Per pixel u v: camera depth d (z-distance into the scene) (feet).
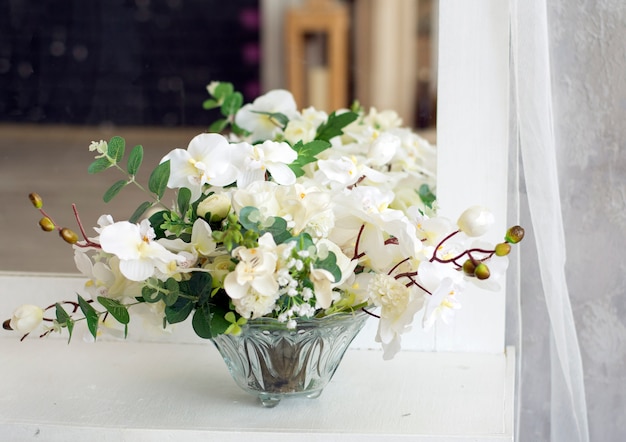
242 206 2.64
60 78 9.55
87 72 9.92
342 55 12.92
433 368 3.46
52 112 9.16
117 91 10.55
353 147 4.34
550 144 3.26
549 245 3.29
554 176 3.28
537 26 3.20
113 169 6.75
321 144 3.11
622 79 3.43
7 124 8.25
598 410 3.68
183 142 10.18
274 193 2.73
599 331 3.63
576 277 3.61
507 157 3.56
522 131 3.28
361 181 3.47
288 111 4.54
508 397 3.15
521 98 3.26
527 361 3.80
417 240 2.66
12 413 3.02
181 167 2.84
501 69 3.52
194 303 2.71
